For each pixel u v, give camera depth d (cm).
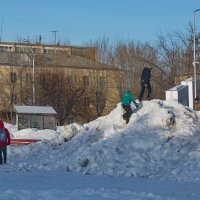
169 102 3319
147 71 3500
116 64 8844
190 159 2675
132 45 8731
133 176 2525
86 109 8381
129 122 3219
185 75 7262
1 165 3031
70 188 1833
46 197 1513
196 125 3055
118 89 8475
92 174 2577
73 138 3422
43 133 4462
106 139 3028
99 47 9581
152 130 3006
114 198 1523
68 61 9269
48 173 2591
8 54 9119
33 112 5162
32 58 8581
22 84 8362
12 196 1520
